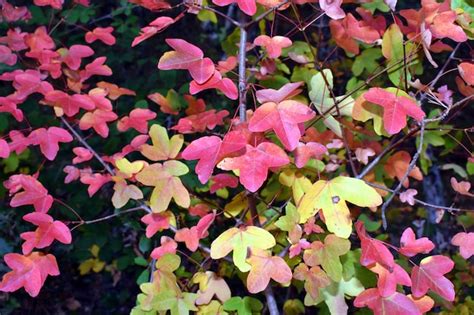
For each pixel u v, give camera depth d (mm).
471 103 1117
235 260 633
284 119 617
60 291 1182
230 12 1293
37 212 703
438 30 651
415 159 660
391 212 1092
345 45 762
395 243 1078
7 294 1097
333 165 794
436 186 1155
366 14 756
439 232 1081
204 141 622
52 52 809
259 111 621
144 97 1107
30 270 683
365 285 704
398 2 1163
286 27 1168
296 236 653
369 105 681
